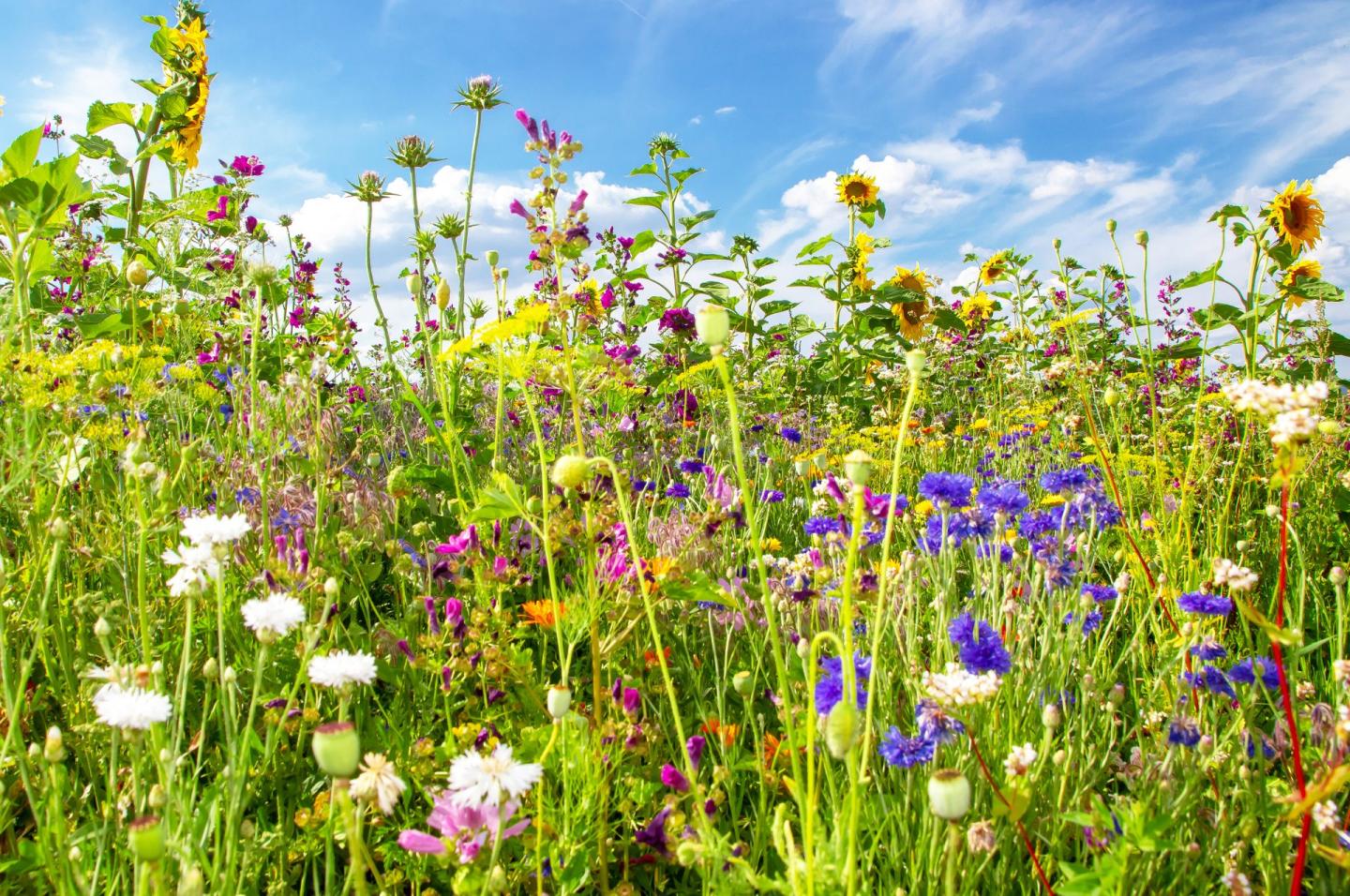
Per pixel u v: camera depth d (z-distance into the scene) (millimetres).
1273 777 817
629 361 1921
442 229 2051
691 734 932
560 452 1583
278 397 1271
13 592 920
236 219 1975
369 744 830
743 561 1238
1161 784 715
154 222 2133
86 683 800
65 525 778
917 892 697
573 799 756
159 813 596
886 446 2322
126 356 1050
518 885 710
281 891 674
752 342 3070
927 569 1047
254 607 643
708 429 2049
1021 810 653
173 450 1188
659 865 768
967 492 896
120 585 946
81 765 779
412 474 1302
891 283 3289
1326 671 1017
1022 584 1018
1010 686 848
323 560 1044
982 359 3178
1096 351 3025
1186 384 2941
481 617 871
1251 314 1811
